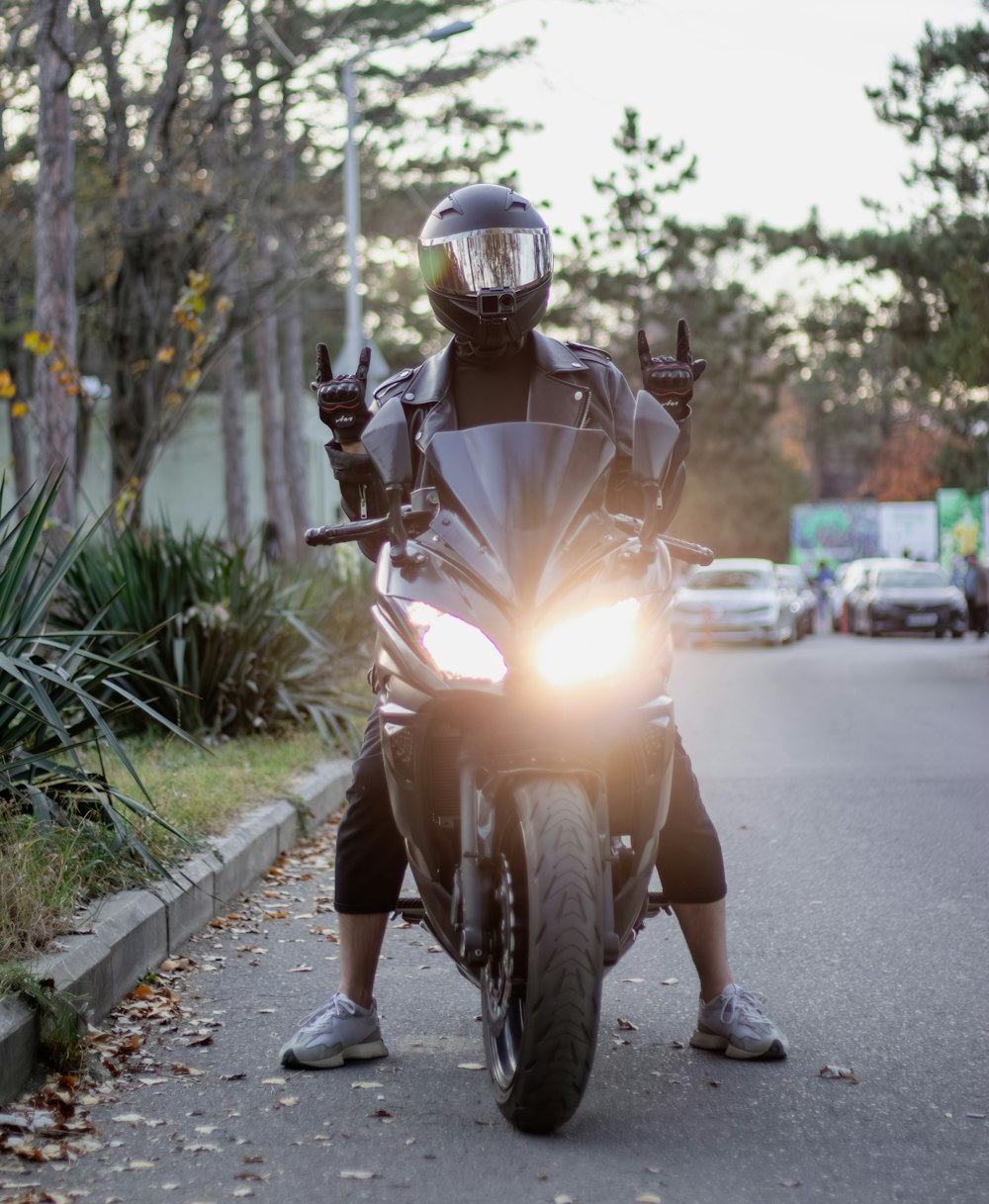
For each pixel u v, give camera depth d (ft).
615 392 14.24
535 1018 11.86
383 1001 17.21
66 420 44.70
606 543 12.85
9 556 20.95
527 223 13.70
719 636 99.96
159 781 26.20
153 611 34.42
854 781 35.06
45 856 18.07
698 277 175.11
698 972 15.29
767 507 200.23
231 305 50.52
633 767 12.50
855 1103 13.69
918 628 114.42
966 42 79.92
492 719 12.17
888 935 20.18
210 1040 15.62
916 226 86.89
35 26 50.01
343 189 78.02
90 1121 13.16
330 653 39.47
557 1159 12.34
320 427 137.80
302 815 27.09
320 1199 11.56
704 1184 11.82
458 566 12.51
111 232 57.26
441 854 12.94
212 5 51.31
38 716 18.47
